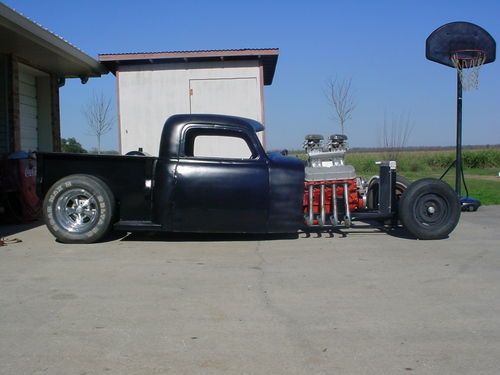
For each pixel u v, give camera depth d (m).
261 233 7.98
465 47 11.72
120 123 12.82
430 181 7.73
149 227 7.42
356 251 7.02
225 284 5.48
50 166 7.66
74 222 7.52
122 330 4.23
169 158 7.36
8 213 9.60
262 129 7.91
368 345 3.92
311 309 4.71
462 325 4.31
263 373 3.49
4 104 11.38
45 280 5.62
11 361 3.67
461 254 6.84
